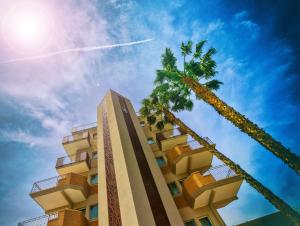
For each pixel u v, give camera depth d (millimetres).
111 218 10969
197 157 14891
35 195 13477
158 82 16688
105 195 12445
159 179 12859
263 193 10945
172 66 15922
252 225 10406
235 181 12117
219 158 12820
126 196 10648
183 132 18266
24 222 11258
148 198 11359
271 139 10141
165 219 10508
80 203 14562
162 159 17344
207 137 15195
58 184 14203
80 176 15164
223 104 11727
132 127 17562
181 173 15383
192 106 16250
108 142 16375
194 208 12617
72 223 11211
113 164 13930
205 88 12844
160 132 19531
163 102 16828
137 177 11914
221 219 11836
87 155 18188
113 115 17438
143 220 9352
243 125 10820
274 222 10391
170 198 11781
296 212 10055
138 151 14797
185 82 13805
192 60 15375
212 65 14789
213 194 12320
